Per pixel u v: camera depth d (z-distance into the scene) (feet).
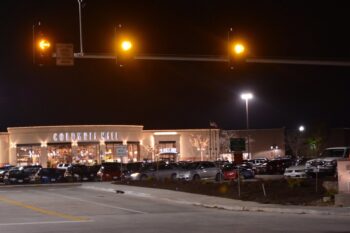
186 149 340.18
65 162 313.53
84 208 86.94
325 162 132.87
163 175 159.84
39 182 196.85
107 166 194.49
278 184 99.40
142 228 58.59
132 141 326.44
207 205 89.20
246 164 184.55
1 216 75.25
